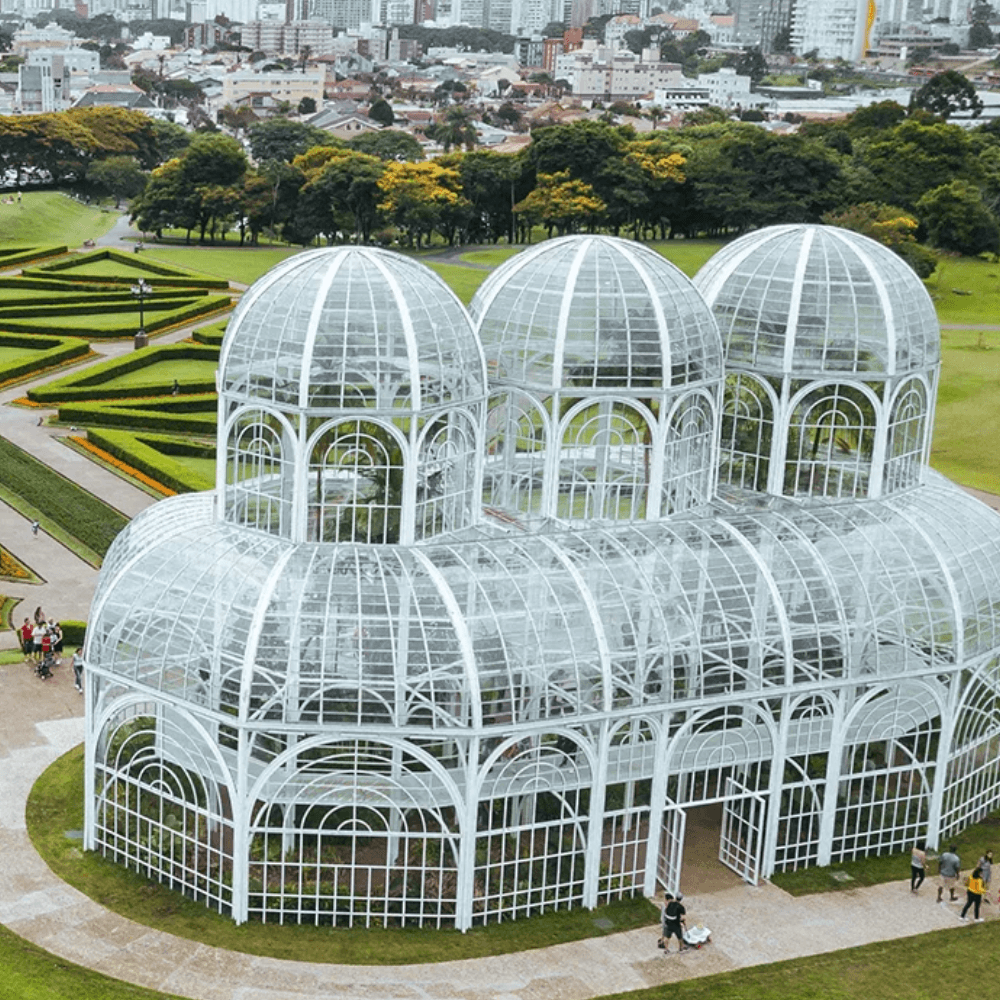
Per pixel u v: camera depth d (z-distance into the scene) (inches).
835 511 2375.7
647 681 2022.6
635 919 2012.8
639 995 1827.0
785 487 2503.7
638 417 2402.8
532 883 2018.9
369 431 2057.1
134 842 2066.9
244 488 2139.5
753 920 2025.1
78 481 3937.0
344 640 1914.4
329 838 2011.6
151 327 5944.9
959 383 5556.1
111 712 2044.8
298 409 2010.3
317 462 2076.8
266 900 1940.2
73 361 5428.2
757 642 2086.6
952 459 4640.8
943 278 7854.3
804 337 2433.6
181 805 2007.9
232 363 2097.7
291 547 2053.4
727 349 2511.1
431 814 1993.1
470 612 1964.8
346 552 2042.3
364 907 1964.8
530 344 2294.5
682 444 2349.9
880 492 2474.2
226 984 1801.2
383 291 2064.5
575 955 1911.9
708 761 2087.8
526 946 1926.7
